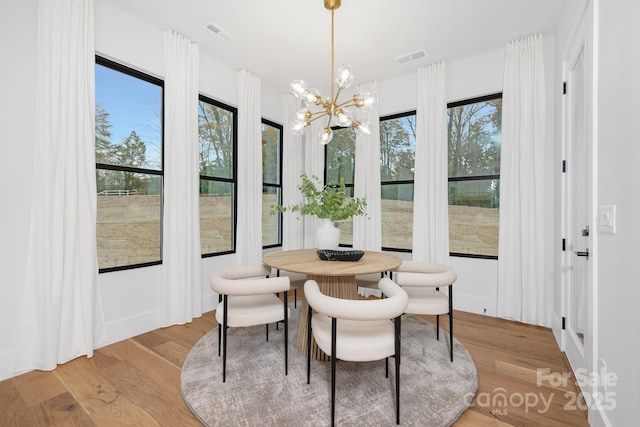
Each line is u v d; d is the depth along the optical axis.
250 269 2.37
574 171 2.24
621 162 1.27
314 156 4.54
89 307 2.25
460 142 3.49
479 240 3.36
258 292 1.83
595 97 1.53
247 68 3.64
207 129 3.44
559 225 2.50
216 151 3.56
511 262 3.01
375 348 1.51
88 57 2.25
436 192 3.41
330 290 2.21
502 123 3.06
